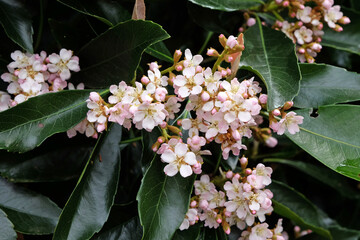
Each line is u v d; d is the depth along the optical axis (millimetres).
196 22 360
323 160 319
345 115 326
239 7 349
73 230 303
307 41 358
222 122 289
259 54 332
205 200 315
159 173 304
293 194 375
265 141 385
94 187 317
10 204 317
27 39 327
